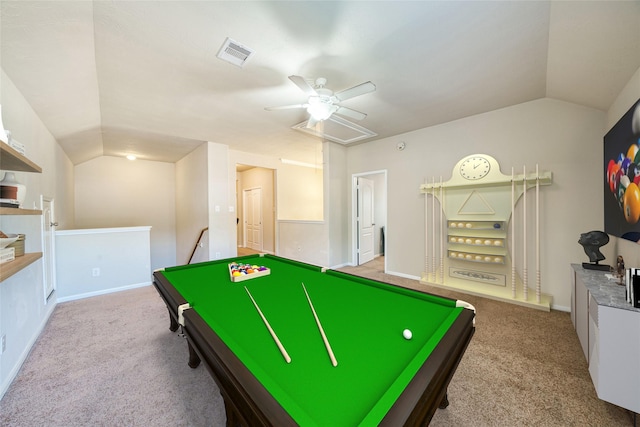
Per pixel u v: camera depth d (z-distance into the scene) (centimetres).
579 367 188
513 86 269
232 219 500
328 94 229
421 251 411
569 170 286
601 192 269
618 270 206
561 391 164
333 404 75
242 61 218
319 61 220
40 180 273
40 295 257
